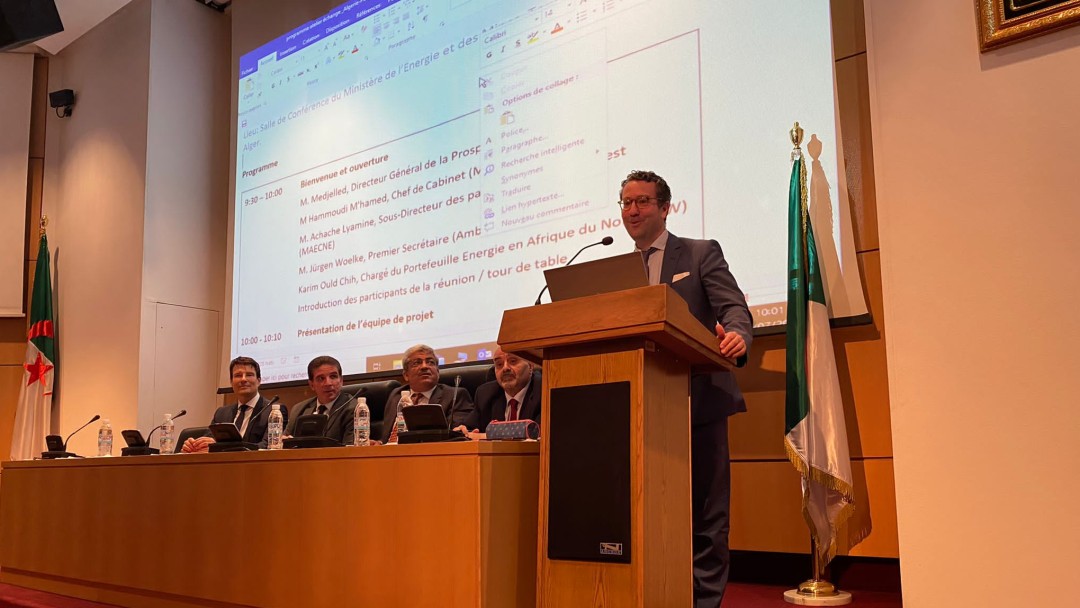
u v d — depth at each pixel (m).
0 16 5.23
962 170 2.40
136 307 6.58
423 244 5.17
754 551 3.83
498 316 4.70
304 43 6.21
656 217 2.82
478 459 2.27
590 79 4.47
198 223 6.98
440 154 5.17
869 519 3.52
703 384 2.57
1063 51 2.28
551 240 4.51
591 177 4.39
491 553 2.25
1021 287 2.28
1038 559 2.18
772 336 3.83
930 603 2.31
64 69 7.62
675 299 2.04
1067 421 2.18
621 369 2.10
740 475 3.86
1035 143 2.30
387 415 4.27
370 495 2.54
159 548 3.36
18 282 7.26
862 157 3.70
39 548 4.13
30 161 7.56
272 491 2.88
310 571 2.69
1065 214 2.24
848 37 3.79
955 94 2.44
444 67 5.24
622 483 2.04
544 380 2.24
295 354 5.85
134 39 6.99
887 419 3.52
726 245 3.88
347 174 5.72
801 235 3.50
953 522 2.31
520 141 4.73
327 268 5.75
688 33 4.14
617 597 2.00
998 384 2.29
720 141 3.96
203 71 7.18
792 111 3.79
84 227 7.16
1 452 7.16
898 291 2.47
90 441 6.74
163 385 6.61
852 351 3.64
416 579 2.36
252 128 6.49
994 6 2.36
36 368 6.96
